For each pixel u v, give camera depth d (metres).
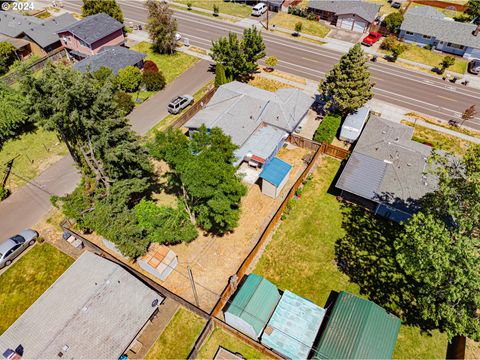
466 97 53.75
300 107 44.97
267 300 26.52
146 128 46.12
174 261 30.33
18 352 23.14
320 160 41.72
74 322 24.48
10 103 41.50
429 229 24.98
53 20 64.94
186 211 32.72
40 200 36.88
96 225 28.22
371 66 61.00
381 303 28.48
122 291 26.48
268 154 38.50
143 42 66.88
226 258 31.59
